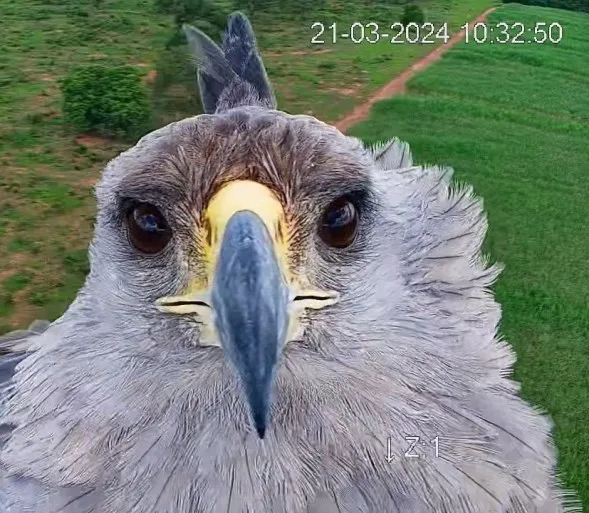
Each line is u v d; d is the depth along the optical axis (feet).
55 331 0.73
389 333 0.67
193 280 0.63
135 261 0.65
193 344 0.64
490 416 0.74
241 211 0.61
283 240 0.63
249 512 0.67
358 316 0.66
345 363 0.66
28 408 0.71
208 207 0.63
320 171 0.63
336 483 0.68
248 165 0.64
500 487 0.73
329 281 0.65
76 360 0.68
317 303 0.64
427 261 0.76
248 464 0.67
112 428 0.67
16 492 0.71
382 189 0.69
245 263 0.57
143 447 0.67
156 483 0.67
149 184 0.63
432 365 0.69
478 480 0.71
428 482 0.69
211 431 0.67
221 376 0.65
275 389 0.66
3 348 1.03
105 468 0.67
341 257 0.65
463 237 0.84
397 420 0.68
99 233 0.67
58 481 0.68
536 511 0.77
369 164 0.67
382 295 0.67
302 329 0.64
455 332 0.74
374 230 0.66
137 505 0.67
